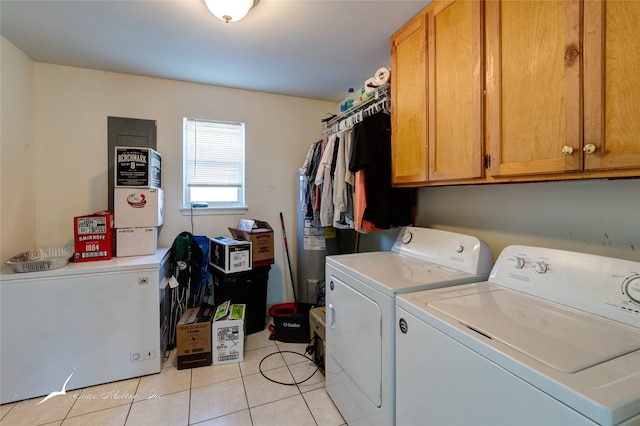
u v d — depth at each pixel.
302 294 2.92
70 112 2.36
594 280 0.97
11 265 1.71
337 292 1.65
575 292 1.00
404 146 1.73
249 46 2.03
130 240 2.17
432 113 1.51
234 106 2.88
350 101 2.50
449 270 1.47
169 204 2.67
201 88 2.75
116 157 2.14
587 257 1.03
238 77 2.58
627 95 0.80
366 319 1.34
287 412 1.64
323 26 1.79
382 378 1.22
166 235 2.67
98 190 2.44
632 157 0.79
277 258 3.08
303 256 2.91
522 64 1.08
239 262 2.49
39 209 2.29
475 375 0.78
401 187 1.85
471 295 1.14
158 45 2.02
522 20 1.07
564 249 1.26
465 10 1.31
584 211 1.19
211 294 2.77
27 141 2.16
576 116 0.91
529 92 1.05
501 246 1.54
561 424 0.59
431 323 0.95
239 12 1.52
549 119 0.99
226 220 2.89
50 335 1.77
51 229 2.32
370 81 2.05
